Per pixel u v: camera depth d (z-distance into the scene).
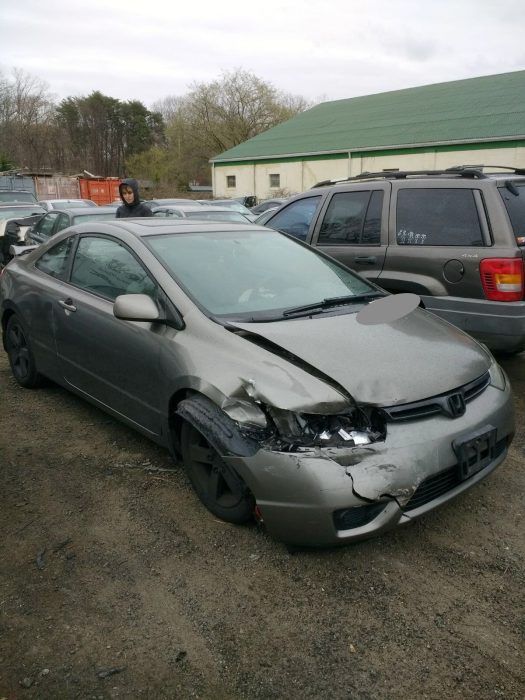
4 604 2.48
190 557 2.78
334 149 30.23
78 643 2.28
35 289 4.46
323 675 2.14
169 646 2.27
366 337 3.04
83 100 76.06
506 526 3.03
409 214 5.10
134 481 3.46
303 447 2.51
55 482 3.45
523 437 4.05
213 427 2.75
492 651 2.25
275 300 3.46
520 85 29.48
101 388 3.82
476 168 5.52
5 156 56.81
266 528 2.63
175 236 3.81
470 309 4.65
